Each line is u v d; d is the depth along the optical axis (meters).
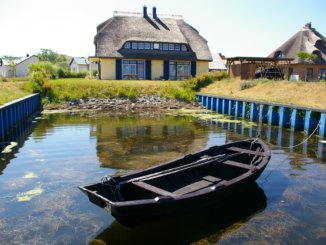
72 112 22.06
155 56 32.56
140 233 5.43
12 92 22.22
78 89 25.08
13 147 11.44
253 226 5.66
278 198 6.81
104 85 25.78
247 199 6.75
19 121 16.19
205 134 14.16
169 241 5.18
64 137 13.28
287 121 15.74
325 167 9.07
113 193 5.61
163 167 6.89
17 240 5.19
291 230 5.52
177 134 14.12
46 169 8.85
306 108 14.15
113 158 10.06
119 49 31.86
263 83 22.53
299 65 37.28
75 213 6.11
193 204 5.63
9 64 57.47
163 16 37.38
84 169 8.89
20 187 7.43
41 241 5.17
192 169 7.33
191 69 33.84
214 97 22.47
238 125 16.72
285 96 18.67
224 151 8.64
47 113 21.45
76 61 64.81
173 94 25.78
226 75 28.66
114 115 20.72
